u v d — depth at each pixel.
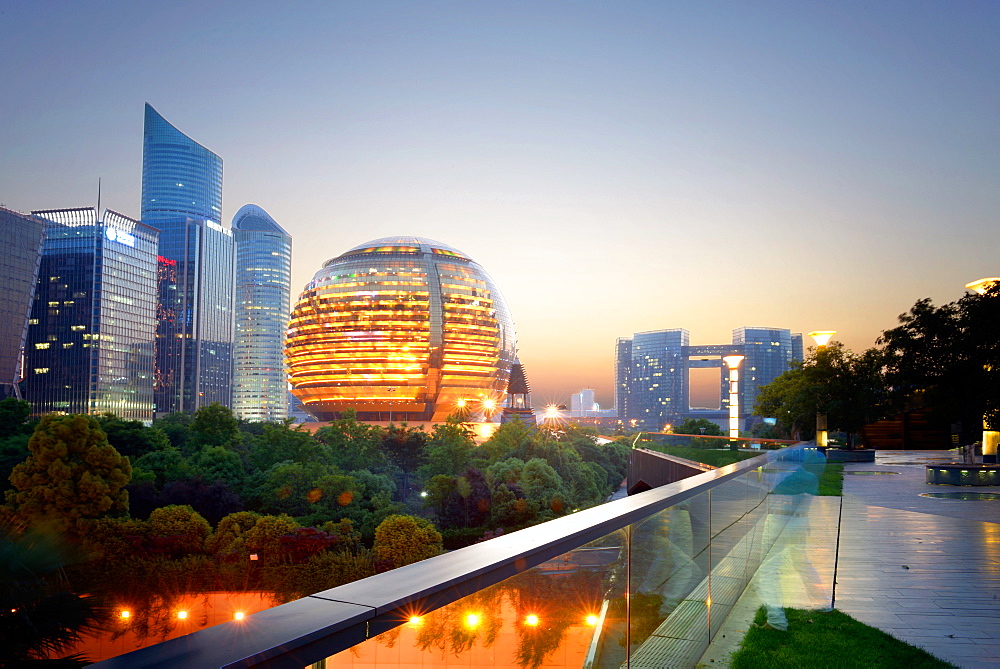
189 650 1.68
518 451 126.56
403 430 144.75
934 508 20.72
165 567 53.28
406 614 2.18
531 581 2.99
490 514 92.31
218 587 51.94
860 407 61.47
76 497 61.91
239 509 81.12
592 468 143.25
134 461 91.69
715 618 7.70
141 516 73.94
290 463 90.94
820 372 63.31
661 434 41.56
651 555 5.00
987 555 13.67
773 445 24.89
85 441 63.50
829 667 6.99
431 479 96.19
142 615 31.86
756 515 10.59
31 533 5.56
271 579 55.22
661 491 5.71
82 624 5.67
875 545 14.80
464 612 2.49
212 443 114.50
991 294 45.75
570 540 3.39
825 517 18.89
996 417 43.72
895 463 43.09
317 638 1.85
